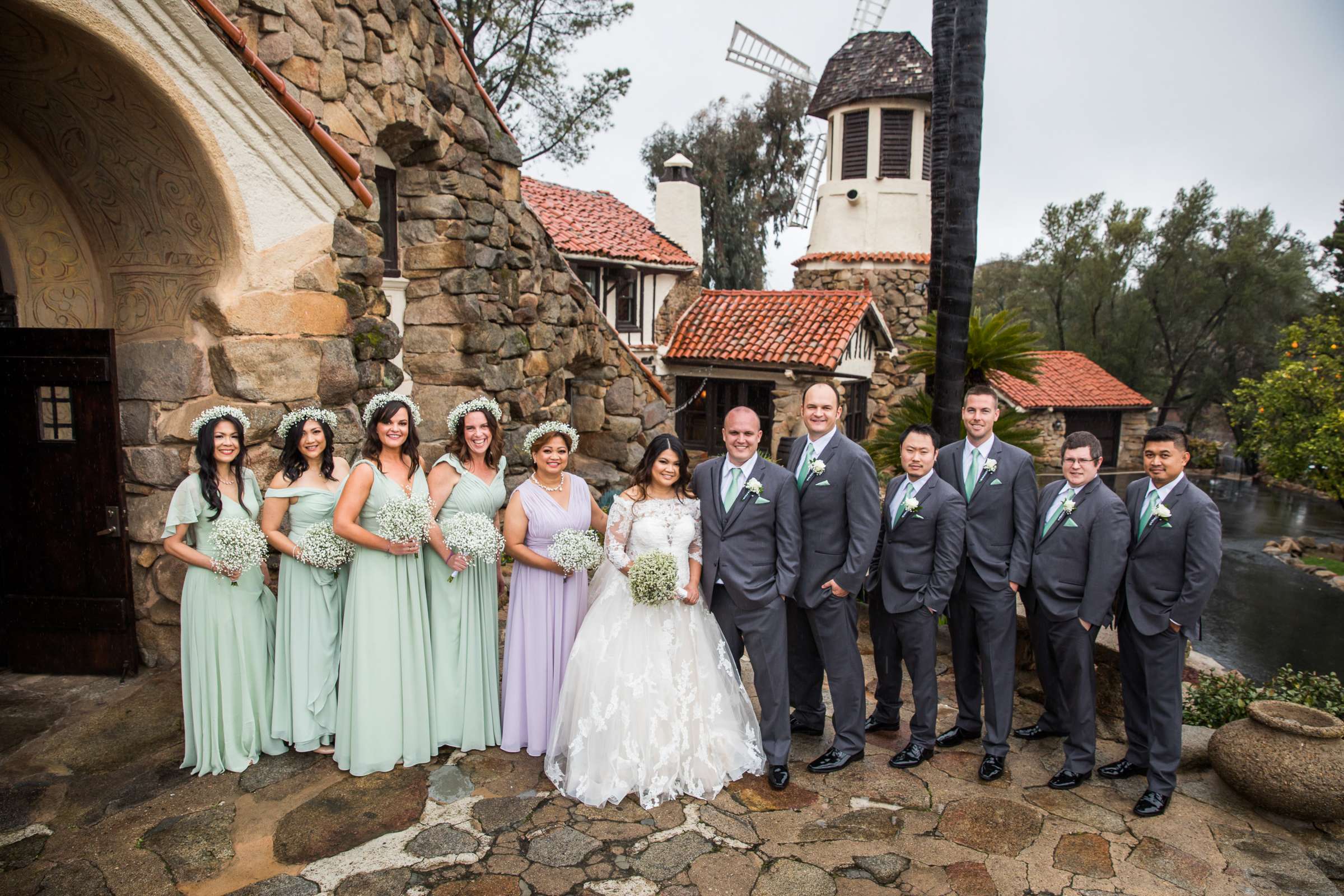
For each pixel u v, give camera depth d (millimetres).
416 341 6832
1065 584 3729
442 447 6887
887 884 2963
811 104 19859
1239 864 3152
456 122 6520
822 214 19781
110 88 3775
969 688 4152
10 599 4422
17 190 4363
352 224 5059
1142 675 3773
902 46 18750
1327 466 16969
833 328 14648
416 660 3711
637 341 15133
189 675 3549
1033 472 3900
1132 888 2977
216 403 4328
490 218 6980
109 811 3285
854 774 3816
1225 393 29484
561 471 3936
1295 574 15125
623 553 3719
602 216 16188
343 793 3471
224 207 4137
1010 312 6434
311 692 3707
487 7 15906
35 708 4082
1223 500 23641
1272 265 28078
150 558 4469
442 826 3256
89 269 4582
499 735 3996
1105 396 24250
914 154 18844
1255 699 5227
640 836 3238
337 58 5078
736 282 28438
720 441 15562
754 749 3818
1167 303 28984
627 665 3576
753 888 2924
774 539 3770
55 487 4348
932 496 3814
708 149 27719
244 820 3250
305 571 3684
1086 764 3748
